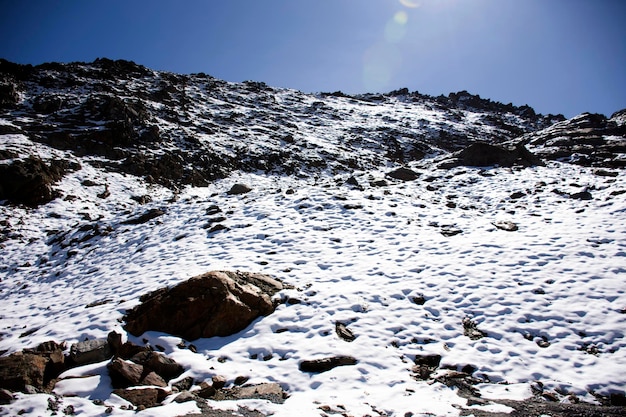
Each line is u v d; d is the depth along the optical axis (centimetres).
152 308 837
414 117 7750
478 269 1044
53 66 5244
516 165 2234
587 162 2252
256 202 1734
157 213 1791
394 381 656
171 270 1134
